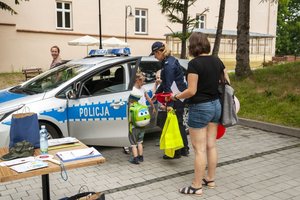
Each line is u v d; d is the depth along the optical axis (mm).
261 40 31422
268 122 7492
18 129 3205
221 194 4145
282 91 9109
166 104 4977
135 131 5180
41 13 20797
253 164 5191
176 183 4500
